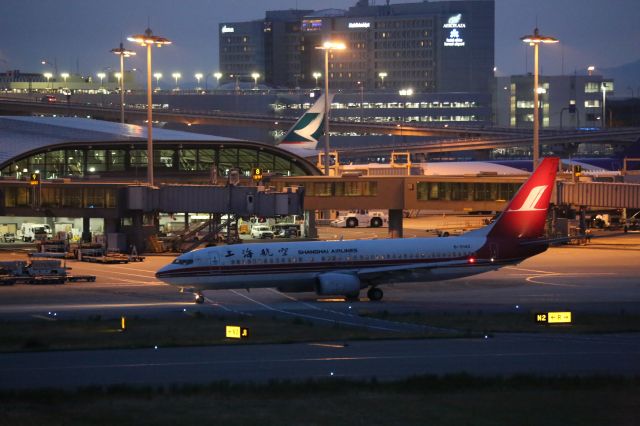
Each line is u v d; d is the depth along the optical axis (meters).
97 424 153.88
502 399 170.88
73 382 188.12
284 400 169.75
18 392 175.50
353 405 166.00
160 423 154.62
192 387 179.00
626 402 168.62
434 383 181.88
